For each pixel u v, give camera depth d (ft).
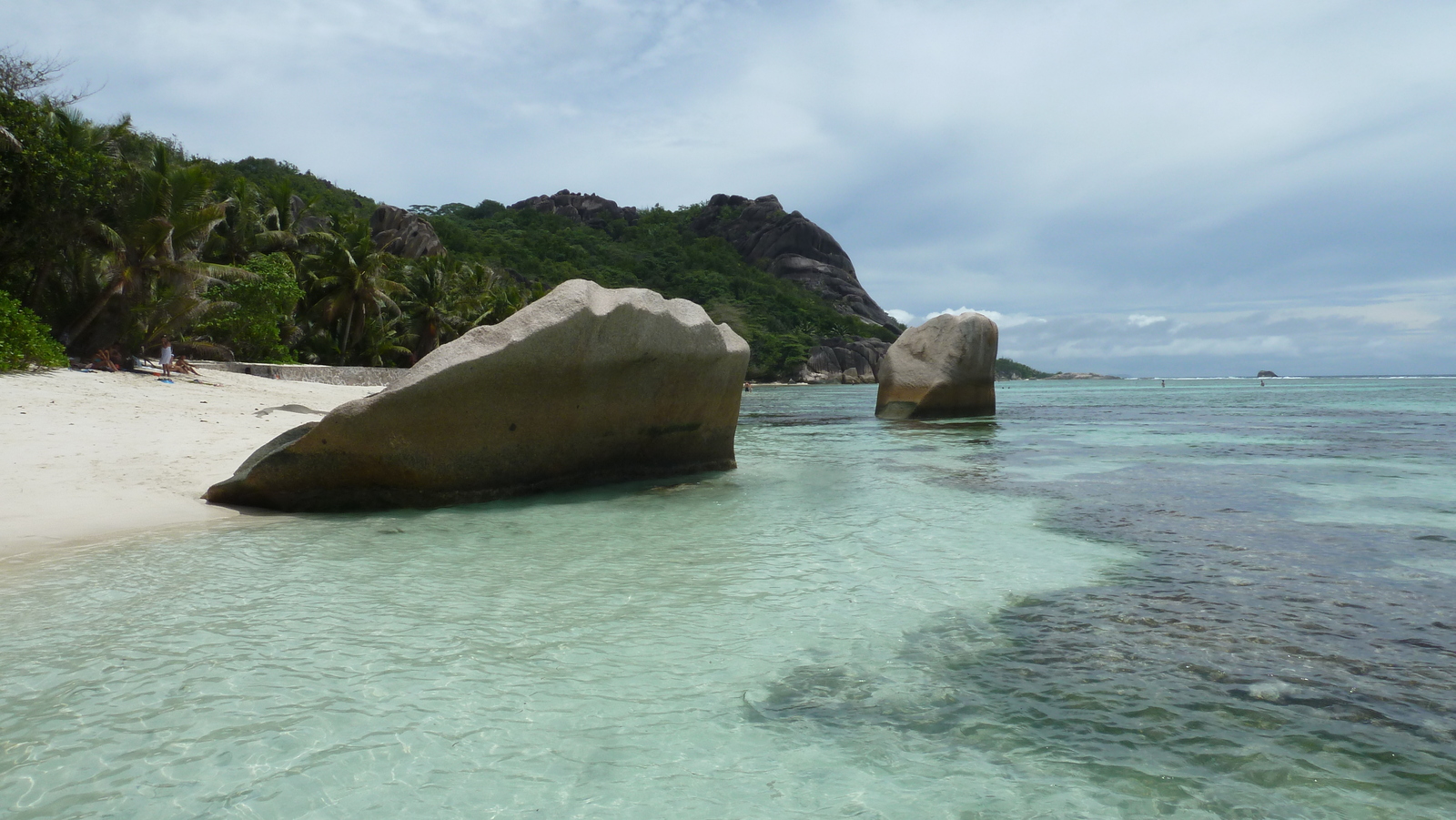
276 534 20.07
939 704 10.28
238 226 121.19
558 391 26.30
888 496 26.78
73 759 8.61
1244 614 13.70
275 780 8.27
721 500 26.08
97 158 70.38
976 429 59.41
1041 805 7.90
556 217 448.24
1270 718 9.75
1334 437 49.37
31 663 11.21
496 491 25.76
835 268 462.60
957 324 69.77
